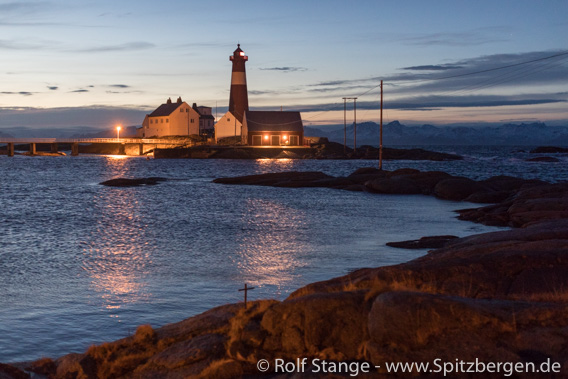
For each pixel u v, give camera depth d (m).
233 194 54.00
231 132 151.25
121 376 8.65
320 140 148.38
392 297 7.64
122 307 16.02
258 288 18.16
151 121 158.62
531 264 11.82
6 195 52.66
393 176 61.66
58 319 14.85
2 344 12.93
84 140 156.25
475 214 35.94
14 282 19.08
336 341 8.00
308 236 29.16
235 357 8.26
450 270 11.83
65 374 9.02
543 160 131.88
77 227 32.66
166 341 9.27
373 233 30.20
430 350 7.08
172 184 65.19
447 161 131.12
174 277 19.75
